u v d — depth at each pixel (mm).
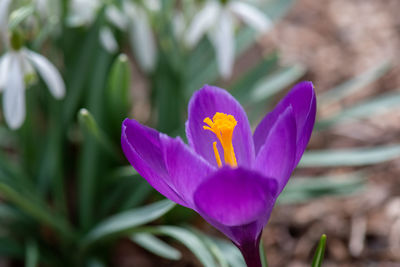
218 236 421
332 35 610
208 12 393
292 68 441
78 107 427
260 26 396
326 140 469
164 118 409
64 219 385
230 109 281
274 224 423
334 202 427
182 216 401
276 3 443
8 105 348
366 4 648
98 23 388
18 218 395
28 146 406
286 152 256
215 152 273
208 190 248
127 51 567
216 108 282
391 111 484
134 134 273
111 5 397
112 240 397
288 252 408
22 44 349
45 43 426
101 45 396
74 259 394
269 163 258
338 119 413
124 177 397
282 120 253
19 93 348
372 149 391
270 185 251
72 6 391
